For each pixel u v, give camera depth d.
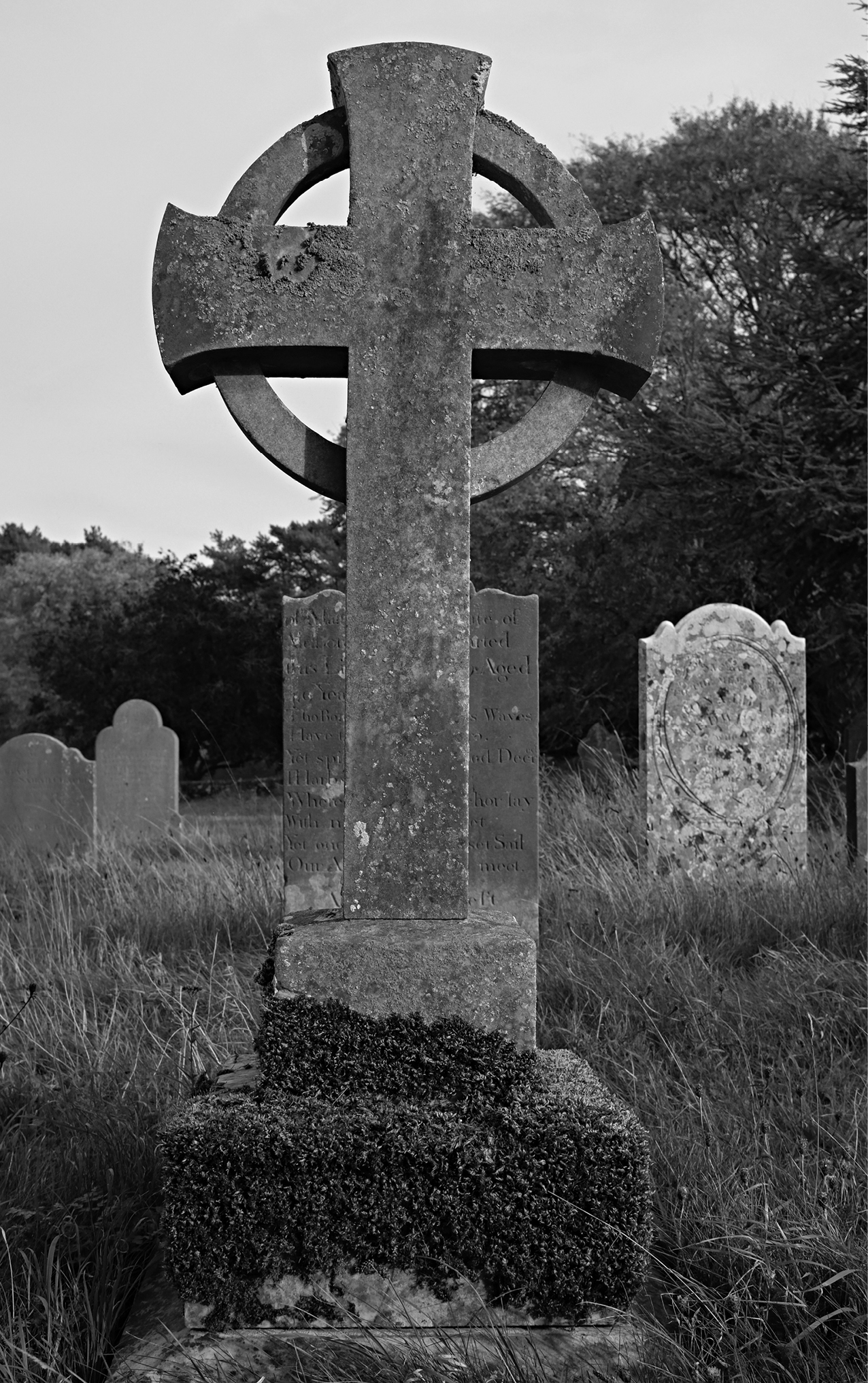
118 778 14.57
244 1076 2.91
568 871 8.23
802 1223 2.99
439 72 2.87
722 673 9.30
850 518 16.69
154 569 37.19
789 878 8.48
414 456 2.82
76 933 7.04
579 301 2.90
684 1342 2.60
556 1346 2.48
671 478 17.94
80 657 31.09
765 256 19.81
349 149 2.88
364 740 2.81
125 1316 2.78
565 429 2.97
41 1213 3.09
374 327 2.83
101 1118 3.77
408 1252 2.51
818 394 17.44
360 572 2.81
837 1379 2.49
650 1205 2.61
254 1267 2.50
